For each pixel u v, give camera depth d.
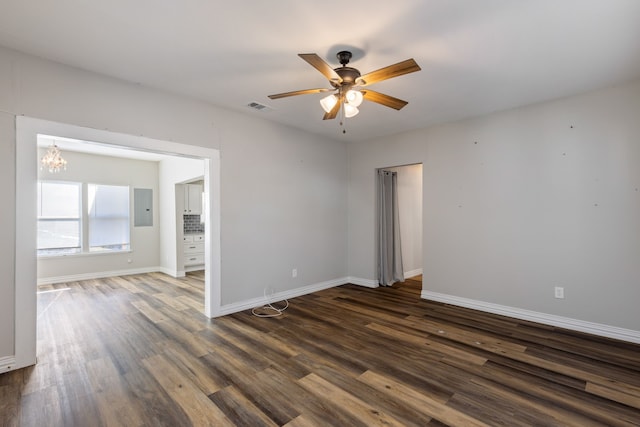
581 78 2.97
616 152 3.12
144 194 6.81
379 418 1.90
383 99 2.60
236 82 3.10
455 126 4.27
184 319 3.67
